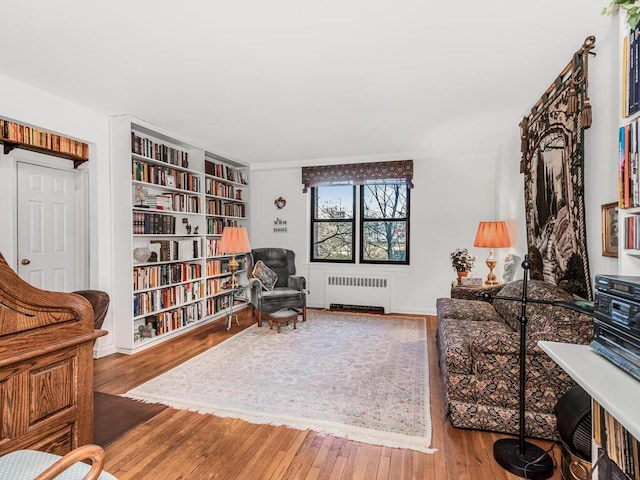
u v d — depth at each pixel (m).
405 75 2.52
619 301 1.05
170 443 1.91
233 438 1.96
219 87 2.73
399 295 5.14
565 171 2.34
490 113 3.30
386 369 2.94
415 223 5.06
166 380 2.73
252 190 5.79
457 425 2.02
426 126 3.71
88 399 1.41
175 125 3.72
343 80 2.60
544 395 1.90
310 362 3.10
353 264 5.43
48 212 3.24
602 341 1.16
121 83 2.66
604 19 1.84
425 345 3.58
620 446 1.00
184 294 4.13
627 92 1.39
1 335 1.12
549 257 2.64
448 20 1.86
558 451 1.79
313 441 1.93
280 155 5.15
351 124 3.65
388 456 1.79
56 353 1.28
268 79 2.59
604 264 1.95
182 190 4.16
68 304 1.33
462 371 2.03
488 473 1.66
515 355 1.94
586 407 1.43
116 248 3.47
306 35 2.00
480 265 4.79
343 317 4.84
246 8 1.75
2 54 2.22
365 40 2.06
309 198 5.63
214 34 1.99
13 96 2.61
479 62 2.33
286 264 5.16
